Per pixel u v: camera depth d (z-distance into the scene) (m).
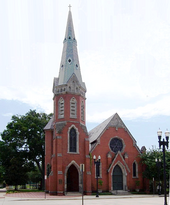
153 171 54.62
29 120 71.81
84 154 53.97
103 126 61.78
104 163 56.50
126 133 60.09
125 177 56.06
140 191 57.53
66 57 59.38
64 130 53.44
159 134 29.91
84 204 31.09
